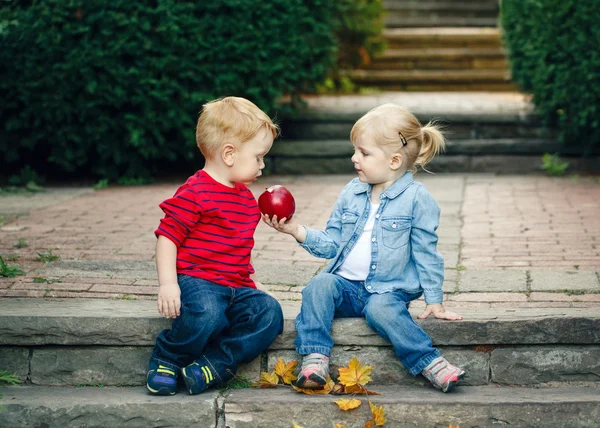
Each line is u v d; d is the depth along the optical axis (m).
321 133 8.43
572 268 4.33
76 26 7.21
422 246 3.29
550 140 8.20
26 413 3.12
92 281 4.05
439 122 8.41
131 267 4.39
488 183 7.54
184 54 7.35
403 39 11.70
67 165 7.69
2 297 3.74
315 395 3.18
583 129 7.79
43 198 6.95
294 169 8.33
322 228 5.50
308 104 8.98
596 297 3.75
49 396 3.22
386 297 3.22
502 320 3.26
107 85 7.28
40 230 5.47
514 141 8.21
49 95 7.30
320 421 3.11
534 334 3.26
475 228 5.53
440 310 3.29
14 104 7.40
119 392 3.27
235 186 3.31
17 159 8.15
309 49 8.01
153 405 3.11
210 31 7.40
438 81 11.14
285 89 8.20
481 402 3.07
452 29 12.28
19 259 4.54
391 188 3.35
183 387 3.30
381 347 3.30
